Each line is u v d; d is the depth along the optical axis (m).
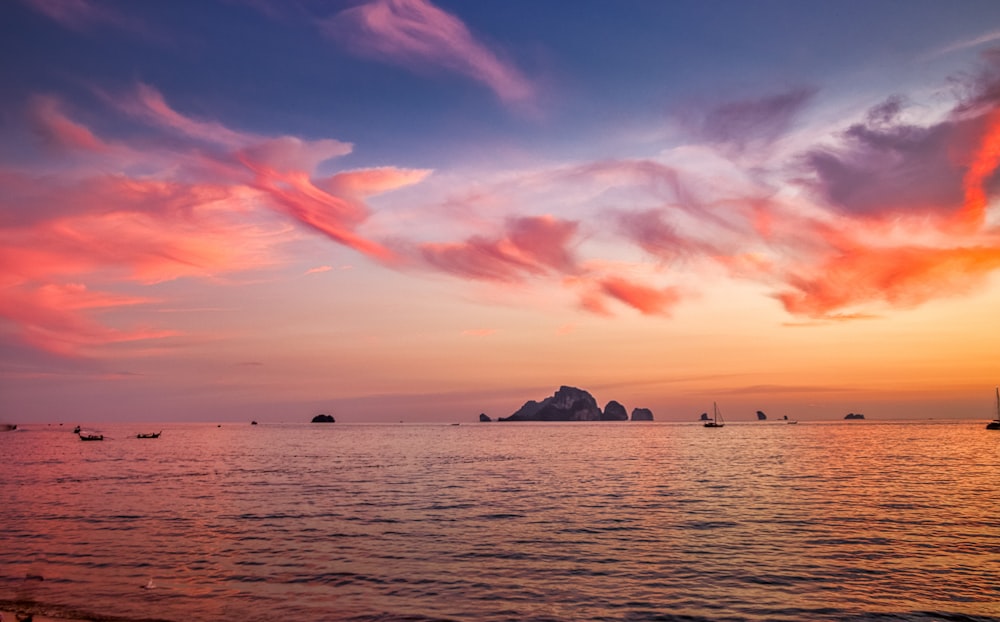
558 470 75.50
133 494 51.81
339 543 31.19
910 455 97.44
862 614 20.53
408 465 85.56
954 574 24.89
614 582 24.20
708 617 20.39
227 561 27.52
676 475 67.12
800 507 42.03
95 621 20.05
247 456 109.56
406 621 20.02
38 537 32.81
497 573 25.48
